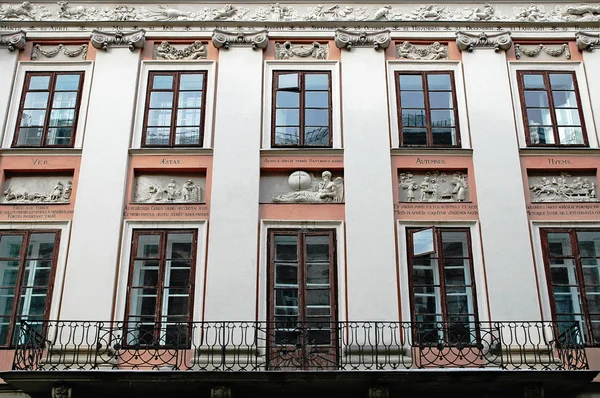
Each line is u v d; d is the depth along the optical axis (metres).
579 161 17.08
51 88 17.81
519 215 16.38
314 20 18.41
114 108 17.39
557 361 15.00
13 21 18.23
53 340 15.09
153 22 18.27
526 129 17.42
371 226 16.27
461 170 17.03
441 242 16.30
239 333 15.30
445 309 15.71
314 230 16.41
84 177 16.66
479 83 17.70
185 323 15.32
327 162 17.00
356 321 14.92
